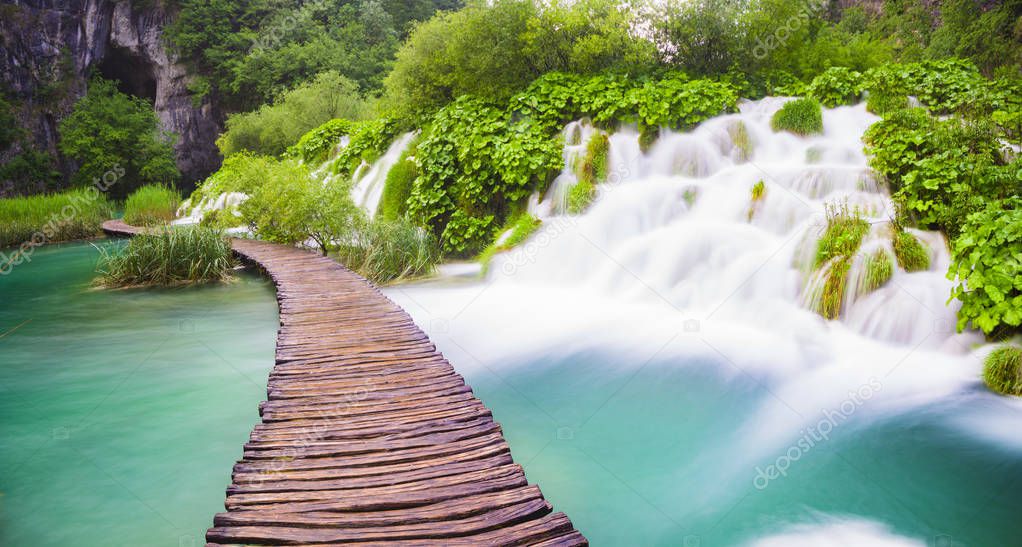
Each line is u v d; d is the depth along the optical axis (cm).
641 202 1030
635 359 664
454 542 305
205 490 424
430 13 5100
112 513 394
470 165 1250
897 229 731
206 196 2244
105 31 4219
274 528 318
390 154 1614
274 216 1424
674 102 1201
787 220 883
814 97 1220
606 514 398
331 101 2797
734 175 1012
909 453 460
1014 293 566
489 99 1343
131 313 922
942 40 2228
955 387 560
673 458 467
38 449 484
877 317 660
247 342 777
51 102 3912
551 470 453
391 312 790
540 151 1183
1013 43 2102
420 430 437
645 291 875
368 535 311
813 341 666
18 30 3759
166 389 618
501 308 877
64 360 707
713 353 665
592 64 1367
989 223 594
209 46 4312
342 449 406
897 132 933
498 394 592
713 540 368
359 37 4281
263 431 436
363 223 1314
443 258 1241
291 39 4044
